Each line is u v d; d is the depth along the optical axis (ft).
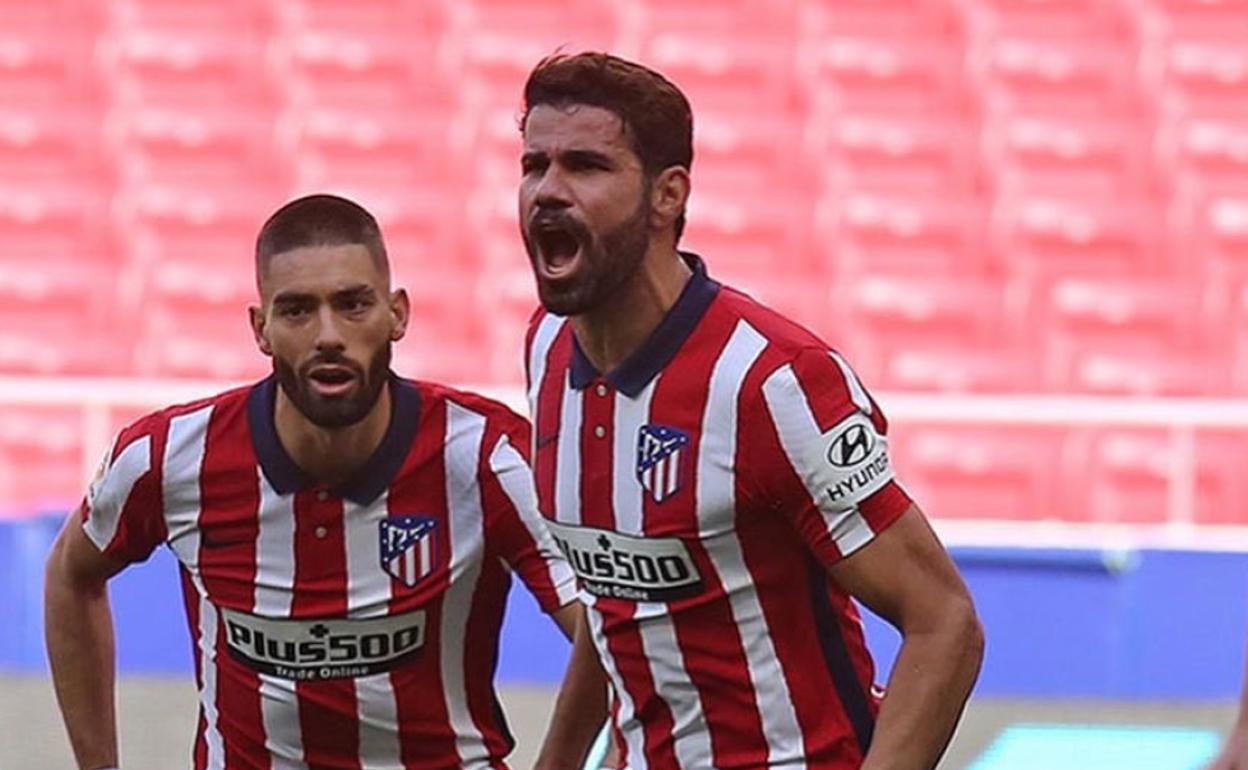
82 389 110.52
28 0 190.19
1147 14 190.08
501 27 190.60
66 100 183.21
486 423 45.57
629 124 37.88
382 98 184.96
